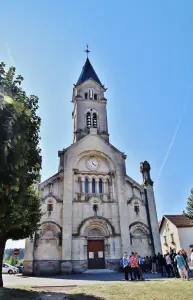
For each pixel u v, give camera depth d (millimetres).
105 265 30078
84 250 30094
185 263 17188
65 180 33094
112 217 32562
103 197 33688
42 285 18188
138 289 13430
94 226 31875
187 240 44656
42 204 31312
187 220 48344
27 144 8539
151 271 28875
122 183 34625
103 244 31422
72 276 25938
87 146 36156
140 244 31875
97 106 43062
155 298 11320
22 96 10977
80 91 44156
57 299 12062
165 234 51844
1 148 7234
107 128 41656
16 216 16812
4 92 8664
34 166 12422
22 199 9047
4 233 18094
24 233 21766
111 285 15477
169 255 22250
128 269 20641
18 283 20266
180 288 12953
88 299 11742
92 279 22234
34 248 29094
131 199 34250
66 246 29406
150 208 33844
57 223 30766
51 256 29109
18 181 7922
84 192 33625
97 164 35812
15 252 32969
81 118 41375
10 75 10125
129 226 32438
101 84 45812
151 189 35188
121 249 30812
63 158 34781
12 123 7742
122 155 36688
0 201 8469
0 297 11992
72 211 31703
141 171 37312
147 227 32844
